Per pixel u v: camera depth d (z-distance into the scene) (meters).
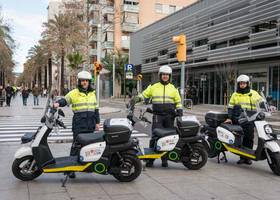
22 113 24.72
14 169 6.64
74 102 7.26
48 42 51.44
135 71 52.34
